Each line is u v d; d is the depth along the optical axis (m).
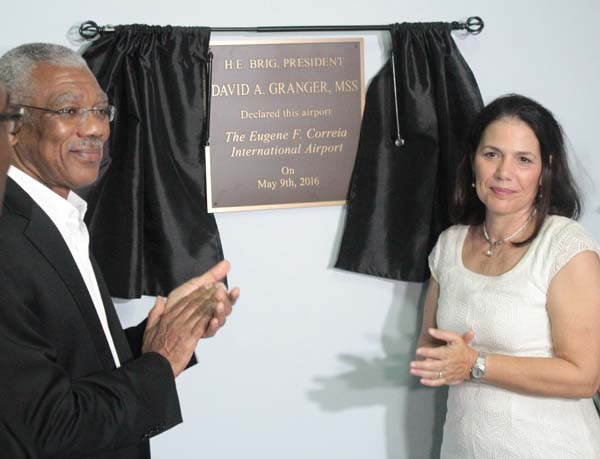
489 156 1.91
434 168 2.31
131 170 2.15
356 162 2.34
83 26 2.14
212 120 2.26
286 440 2.44
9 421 1.23
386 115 2.34
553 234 1.83
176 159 2.22
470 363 1.78
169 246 2.21
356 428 2.48
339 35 2.32
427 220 2.32
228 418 2.40
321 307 2.41
